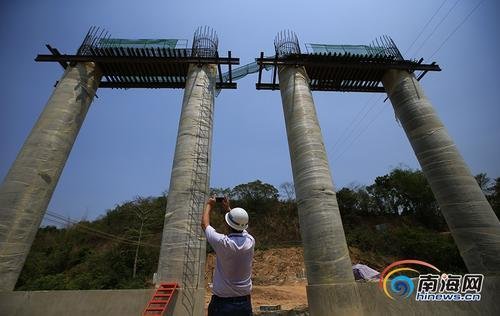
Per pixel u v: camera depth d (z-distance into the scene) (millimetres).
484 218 10523
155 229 53969
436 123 12750
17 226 9852
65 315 8562
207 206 3854
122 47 13867
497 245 10055
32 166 10781
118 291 8930
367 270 21188
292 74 14016
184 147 11820
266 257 45875
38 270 44125
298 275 41500
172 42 14852
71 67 13602
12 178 10492
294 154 12055
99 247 54938
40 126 11664
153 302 8609
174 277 9555
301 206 11023
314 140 11977
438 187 11672
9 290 9156
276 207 63625
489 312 8070
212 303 3162
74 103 12602
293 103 13109
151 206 58500
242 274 3193
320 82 16219
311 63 14461
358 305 8688
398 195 62656
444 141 12211
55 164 11266
